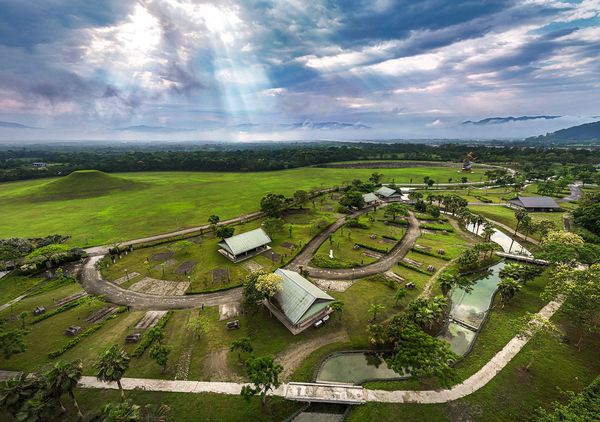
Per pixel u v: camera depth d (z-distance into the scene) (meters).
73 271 78.19
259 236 89.94
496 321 57.03
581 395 36.75
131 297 65.88
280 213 127.25
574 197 155.00
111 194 169.62
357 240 97.81
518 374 44.38
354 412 39.03
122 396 39.50
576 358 47.28
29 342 51.72
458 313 61.25
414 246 92.25
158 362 42.12
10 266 78.88
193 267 79.81
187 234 104.25
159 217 125.06
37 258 78.44
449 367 42.84
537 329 46.84
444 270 76.94
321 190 179.12
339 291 67.31
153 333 46.38
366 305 61.81
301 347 50.28
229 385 42.56
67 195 164.00
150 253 88.94
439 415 38.25
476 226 113.50
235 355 48.16
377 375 45.28
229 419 37.75
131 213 131.00
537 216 120.88
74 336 53.28
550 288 60.91
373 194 148.75
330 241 91.56
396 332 48.62
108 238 101.19
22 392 33.34
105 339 52.28
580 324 53.12
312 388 42.16
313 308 55.38
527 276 67.00
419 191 178.38
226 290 68.31
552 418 33.19
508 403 39.81
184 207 140.88
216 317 58.41
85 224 116.06
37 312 59.66
